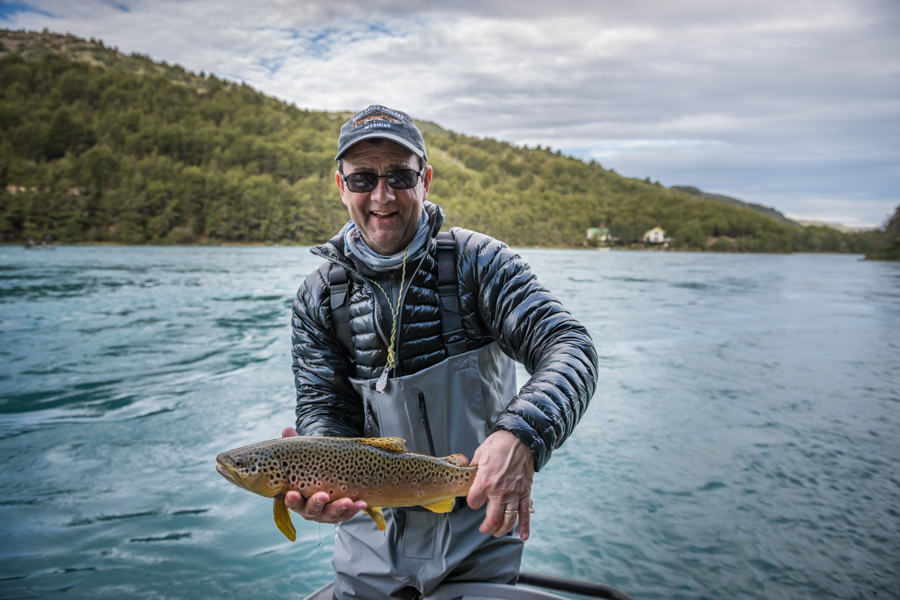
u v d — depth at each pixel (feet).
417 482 5.74
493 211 536.83
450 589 7.02
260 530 12.91
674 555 11.84
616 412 21.36
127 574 10.96
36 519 13.08
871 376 27.63
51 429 19.15
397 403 6.61
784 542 12.31
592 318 48.19
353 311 6.75
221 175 445.78
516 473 4.84
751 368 29.17
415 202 6.35
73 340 35.91
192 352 32.58
